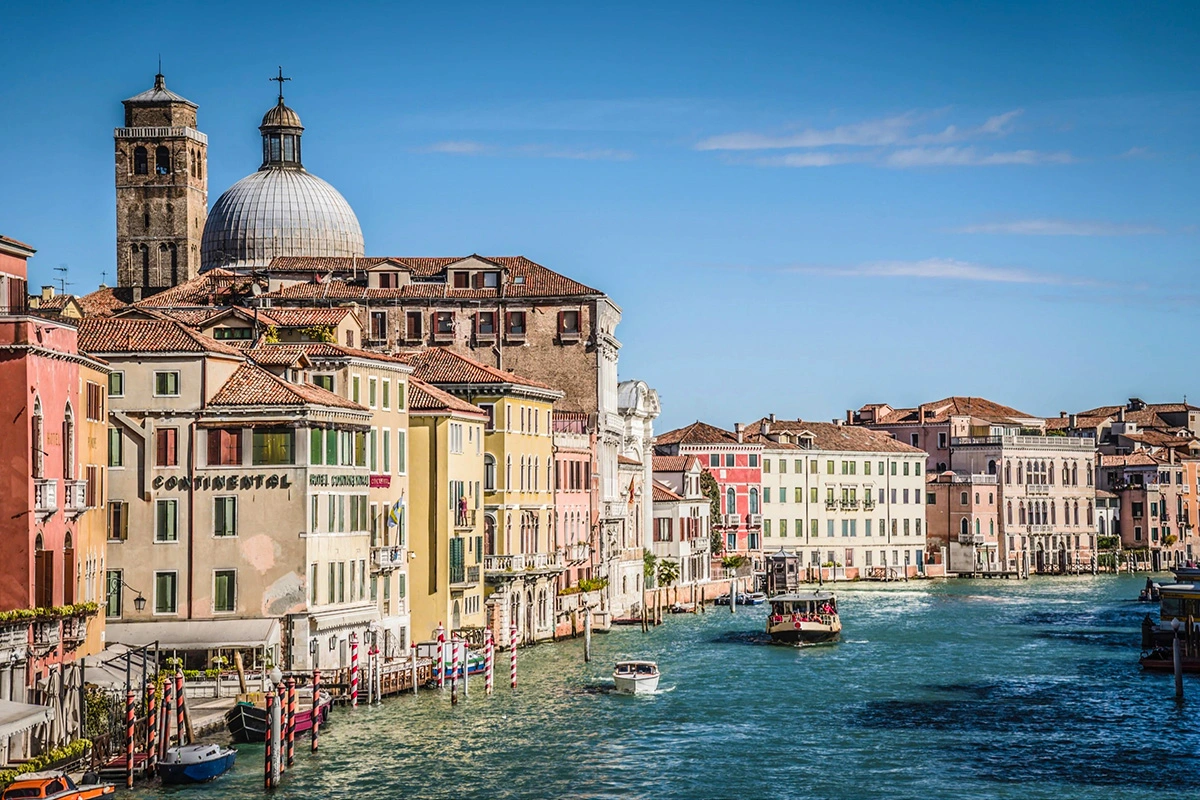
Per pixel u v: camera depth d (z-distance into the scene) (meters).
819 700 95.31
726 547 197.00
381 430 100.81
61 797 60.97
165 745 71.44
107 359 89.25
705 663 112.25
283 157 172.00
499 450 117.38
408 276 146.00
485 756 77.56
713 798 70.44
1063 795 71.12
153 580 89.12
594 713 89.25
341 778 72.69
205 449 89.31
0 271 70.69
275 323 106.19
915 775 74.75
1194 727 86.38
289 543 88.81
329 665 91.44
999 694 98.12
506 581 115.25
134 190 183.75
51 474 71.81
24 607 69.00
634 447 156.75
